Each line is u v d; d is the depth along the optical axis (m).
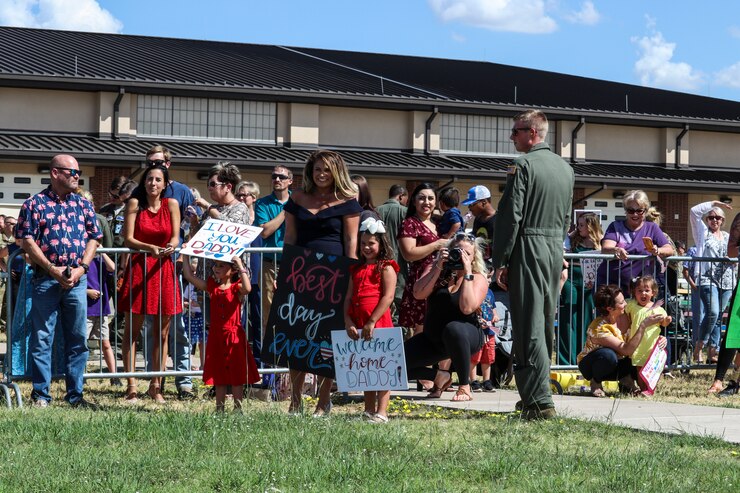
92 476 5.59
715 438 7.15
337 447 6.43
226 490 5.37
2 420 7.35
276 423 7.11
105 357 11.14
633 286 10.84
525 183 7.84
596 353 10.43
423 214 10.18
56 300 8.89
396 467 5.85
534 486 5.57
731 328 10.80
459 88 36.47
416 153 33.47
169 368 10.22
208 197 30.02
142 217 9.57
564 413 8.44
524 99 35.72
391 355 7.86
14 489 5.28
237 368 8.39
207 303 11.38
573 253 12.20
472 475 5.84
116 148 28.59
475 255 9.29
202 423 7.02
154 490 5.34
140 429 6.85
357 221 8.33
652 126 36.69
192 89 30.14
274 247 10.50
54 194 8.91
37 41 33.56
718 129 37.38
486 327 10.41
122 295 9.62
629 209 11.99
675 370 12.89
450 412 8.69
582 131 35.62
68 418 7.54
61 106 29.53
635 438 7.24
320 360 8.08
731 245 11.73
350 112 32.94
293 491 5.38
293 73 34.47
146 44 36.19
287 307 8.21
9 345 9.09
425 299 9.91
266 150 31.16
